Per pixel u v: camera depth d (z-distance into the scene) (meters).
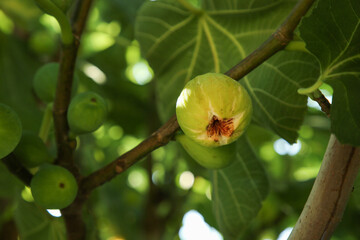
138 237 1.16
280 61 0.59
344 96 0.46
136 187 1.38
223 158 0.53
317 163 1.25
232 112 0.46
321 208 0.45
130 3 0.97
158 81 0.69
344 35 0.47
